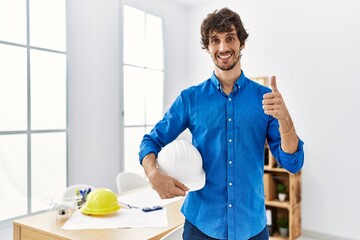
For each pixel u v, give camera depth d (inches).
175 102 44.4
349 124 121.2
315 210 128.3
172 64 154.6
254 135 40.1
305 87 130.2
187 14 162.4
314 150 128.5
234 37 38.6
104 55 121.4
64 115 109.3
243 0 144.6
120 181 106.7
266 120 40.1
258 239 40.9
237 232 39.7
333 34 124.0
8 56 94.6
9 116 95.3
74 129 111.8
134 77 135.0
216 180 40.4
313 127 128.6
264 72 139.5
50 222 66.6
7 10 94.1
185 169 39.0
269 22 138.0
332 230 124.8
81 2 112.9
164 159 39.9
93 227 63.2
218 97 41.2
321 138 127.0
